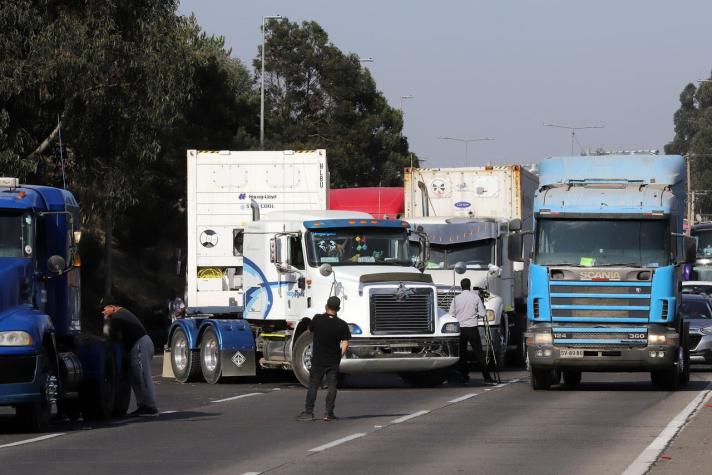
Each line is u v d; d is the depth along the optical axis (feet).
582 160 125.80
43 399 84.69
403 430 84.84
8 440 80.69
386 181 416.67
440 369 126.62
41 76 182.29
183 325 137.39
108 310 98.68
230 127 298.97
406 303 122.21
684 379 126.31
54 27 184.24
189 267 141.38
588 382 136.36
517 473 63.72
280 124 396.57
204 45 279.90
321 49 415.44
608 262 117.50
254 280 132.67
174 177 280.31
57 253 91.30
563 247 118.42
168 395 118.73
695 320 161.38
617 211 118.01
